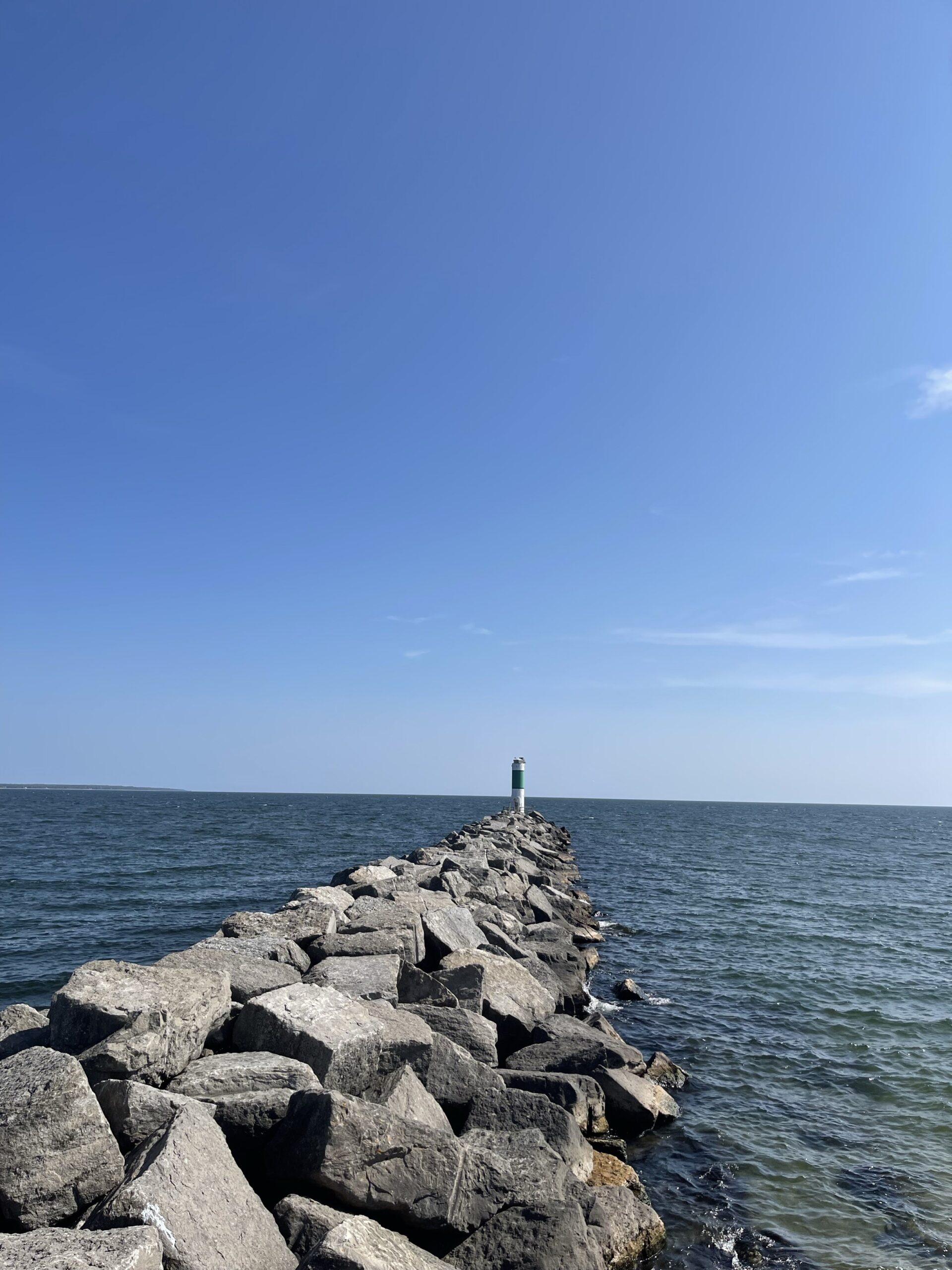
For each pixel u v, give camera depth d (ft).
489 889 75.92
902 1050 49.44
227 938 39.52
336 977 37.27
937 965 72.43
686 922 90.94
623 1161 32.83
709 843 223.71
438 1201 22.81
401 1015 32.96
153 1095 23.36
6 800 537.24
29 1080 21.63
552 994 49.65
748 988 62.39
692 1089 42.47
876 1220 30.66
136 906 92.32
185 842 178.09
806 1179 33.53
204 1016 28.14
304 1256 20.65
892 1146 36.76
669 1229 29.43
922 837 301.22
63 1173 20.44
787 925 90.02
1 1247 17.08
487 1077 31.37
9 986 60.13
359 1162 22.72
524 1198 24.02
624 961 70.69
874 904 109.09
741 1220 30.32
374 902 50.37
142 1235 17.78
